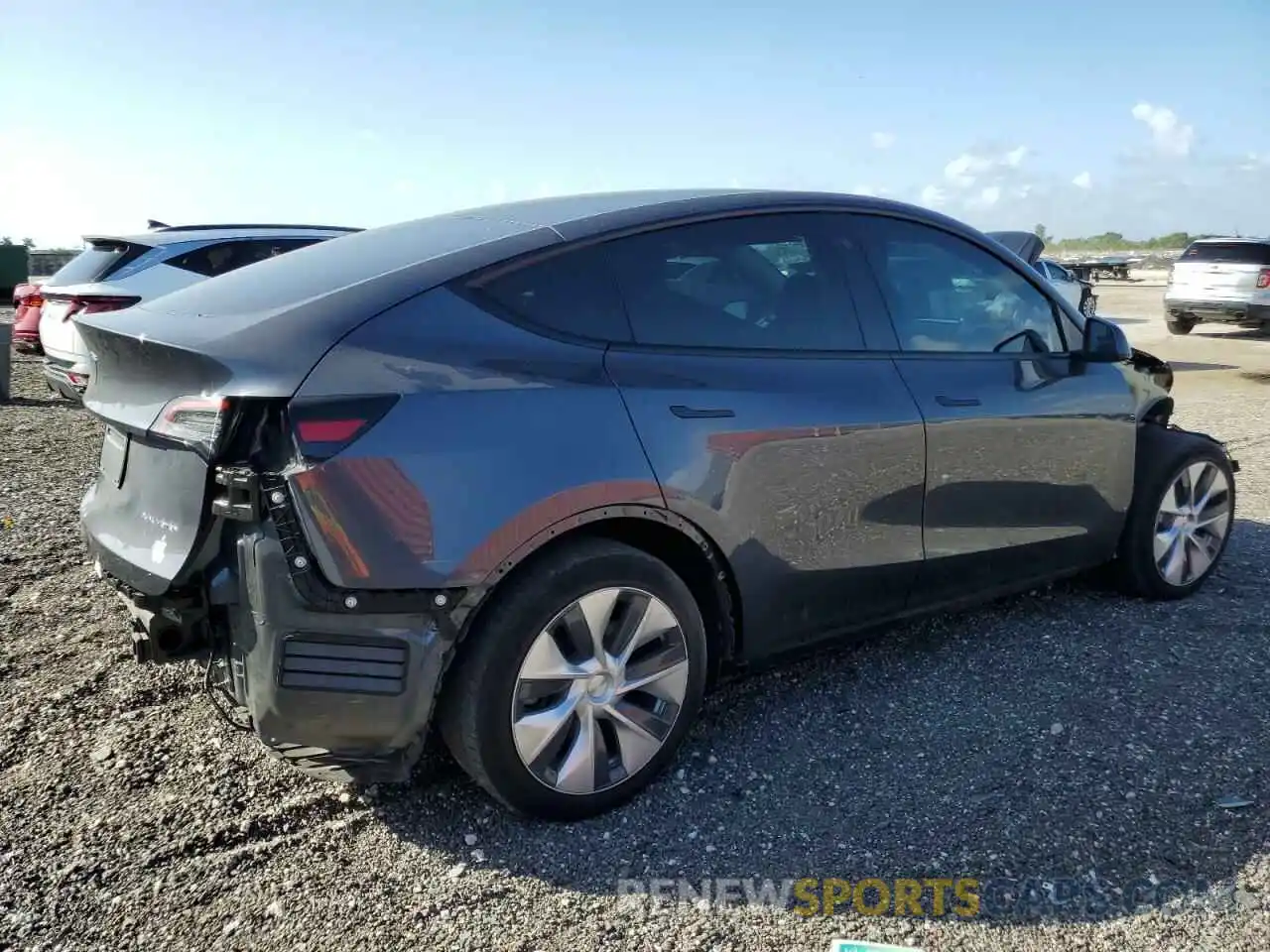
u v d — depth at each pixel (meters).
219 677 2.61
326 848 2.63
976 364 3.65
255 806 2.79
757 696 3.50
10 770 2.95
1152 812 2.77
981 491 3.59
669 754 2.91
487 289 2.69
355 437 2.36
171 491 2.55
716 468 2.87
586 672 2.70
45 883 2.46
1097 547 4.13
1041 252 13.82
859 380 3.26
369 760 2.52
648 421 2.75
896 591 3.44
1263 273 16.33
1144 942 2.28
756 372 3.04
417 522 2.40
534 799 2.66
